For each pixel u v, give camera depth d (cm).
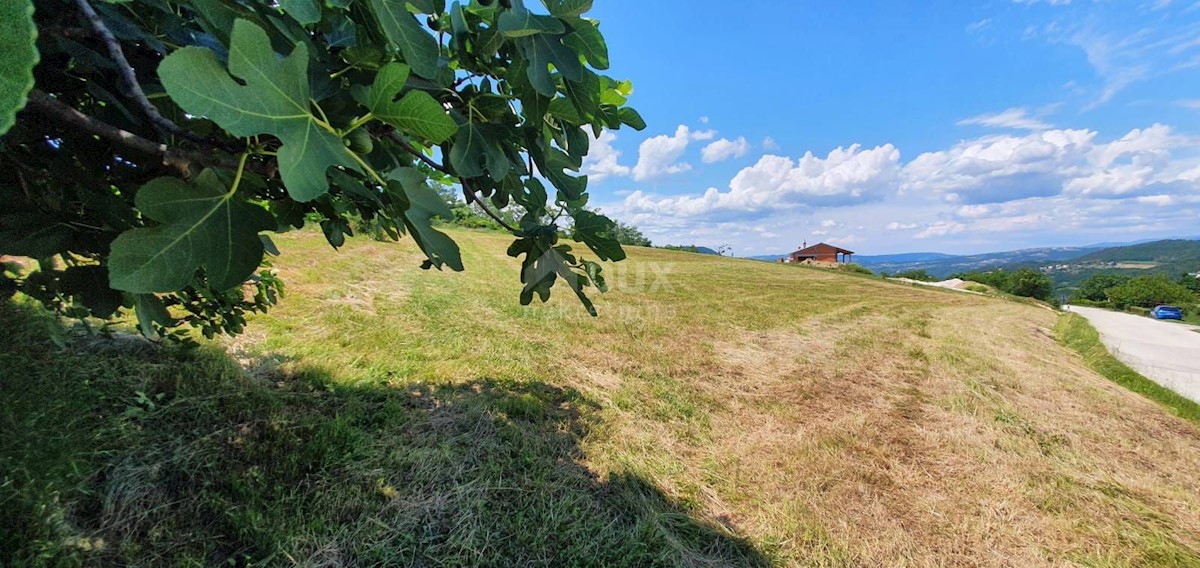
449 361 415
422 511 211
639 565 201
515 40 81
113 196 103
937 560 232
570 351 521
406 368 377
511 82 93
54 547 144
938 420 413
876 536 244
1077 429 416
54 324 240
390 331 476
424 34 71
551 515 219
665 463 293
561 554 199
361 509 204
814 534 240
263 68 53
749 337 704
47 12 71
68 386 221
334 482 216
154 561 163
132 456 200
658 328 698
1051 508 283
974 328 1022
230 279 59
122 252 52
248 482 203
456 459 254
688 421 364
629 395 405
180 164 66
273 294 275
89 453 188
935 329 941
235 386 268
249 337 381
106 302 110
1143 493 312
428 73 70
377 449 249
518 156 109
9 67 36
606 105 123
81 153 105
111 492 179
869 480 297
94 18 67
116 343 278
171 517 180
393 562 182
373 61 86
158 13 84
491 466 251
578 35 87
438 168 103
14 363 217
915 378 548
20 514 144
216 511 187
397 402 312
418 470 238
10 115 36
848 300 1344
